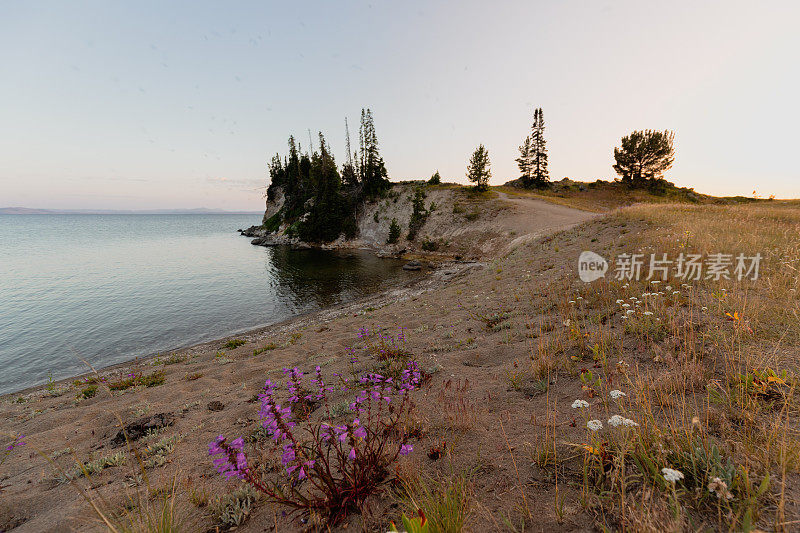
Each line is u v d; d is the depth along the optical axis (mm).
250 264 41875
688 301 5938
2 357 15109
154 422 5074
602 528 1907
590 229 20156
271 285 29547
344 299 24062
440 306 12086
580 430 2947
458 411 3738
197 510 2764
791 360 3416
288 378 6699
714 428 2580
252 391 6258
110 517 2766
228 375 7719
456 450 3012
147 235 107500
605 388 3592
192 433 4543
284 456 2363
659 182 69938
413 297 18719
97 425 5469
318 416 4324
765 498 1858
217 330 18266
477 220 47625
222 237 92125
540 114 73812
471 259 37969
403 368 5512
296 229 66000
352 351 7188
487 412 3680
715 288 6570
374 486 2580
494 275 16219
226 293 26859
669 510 1894
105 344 16531
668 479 1811
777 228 12805
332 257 46312
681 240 11734
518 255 20375
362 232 61156
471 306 10648
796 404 2676
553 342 5309
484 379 4691
